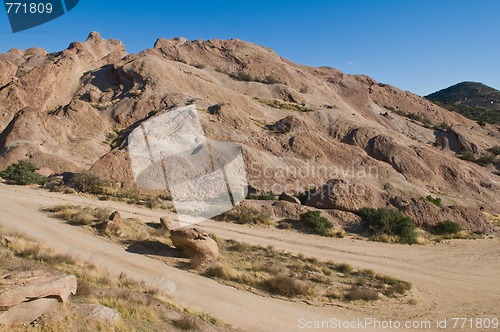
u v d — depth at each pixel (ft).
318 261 60.34
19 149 118.21
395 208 88.12
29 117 131.75
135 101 169.78
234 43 293.64
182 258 53.67
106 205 82.07
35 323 23.70
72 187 93.30
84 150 130.93
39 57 296.30
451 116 281.74
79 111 152.66
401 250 72.02
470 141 200.13
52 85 180.65
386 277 54.80
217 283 46.75
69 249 51.49
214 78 238.27
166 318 32.27
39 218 65.67
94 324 25.79
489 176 161.17
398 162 141.28
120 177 97.81
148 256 53.01
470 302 48.80
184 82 191.01
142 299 34.27
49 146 125.18
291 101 229.25
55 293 25.12
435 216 87.76
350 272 56.80
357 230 80.69
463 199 126.82
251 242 67.56
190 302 40.40
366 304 45.06
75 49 299.79
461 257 70.44
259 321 38.06
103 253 51.98
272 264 55.83
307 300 44.52
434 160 144.87
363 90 293.23
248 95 225.35
